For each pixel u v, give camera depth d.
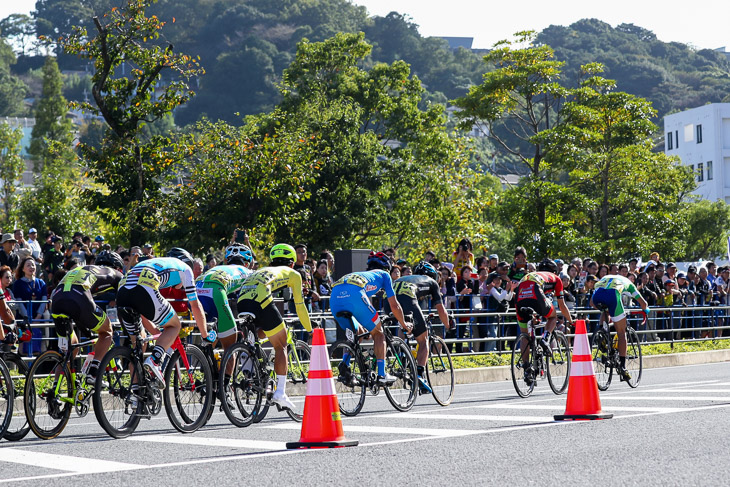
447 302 24.05
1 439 11.67
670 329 28.77
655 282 29.70
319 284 23.34
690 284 30.98
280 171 37.59
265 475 8.55
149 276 11.75
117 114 36.44
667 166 57.59
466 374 22.55
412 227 57.88
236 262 13.63
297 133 41.19
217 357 13.84
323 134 51.44
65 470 9.02
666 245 56.09
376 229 57.25
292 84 64.50
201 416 12.40
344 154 50.72
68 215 66.12
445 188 59.91
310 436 10.30
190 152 38.25
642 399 15.59
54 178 70.81
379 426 12.42
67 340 11.97
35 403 11.56
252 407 13.02
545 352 17.61
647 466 8.77
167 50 36.38
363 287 14.50
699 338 31.03
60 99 115.62
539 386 19.92
